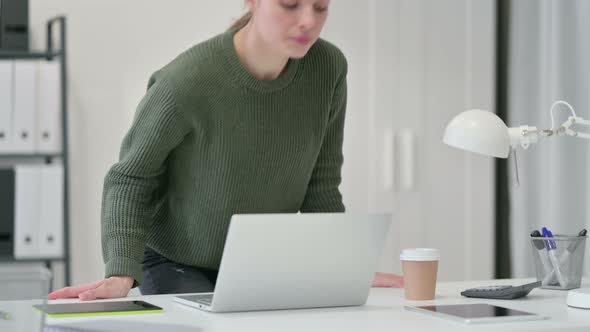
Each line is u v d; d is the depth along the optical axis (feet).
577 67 10.85
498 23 12.88
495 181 13.05
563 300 5.19
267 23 5.39
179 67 5.82
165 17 11.94
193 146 6.02
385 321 4.33
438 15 12.60
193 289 6.29
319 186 6.84
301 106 6.13
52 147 10.98
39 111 10.91
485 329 4.05
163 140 5.82
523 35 12.09
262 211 6.33
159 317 4.45
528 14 11.96
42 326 3.34
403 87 12.47
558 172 11.11
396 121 12.44
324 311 4.74
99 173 11.88
